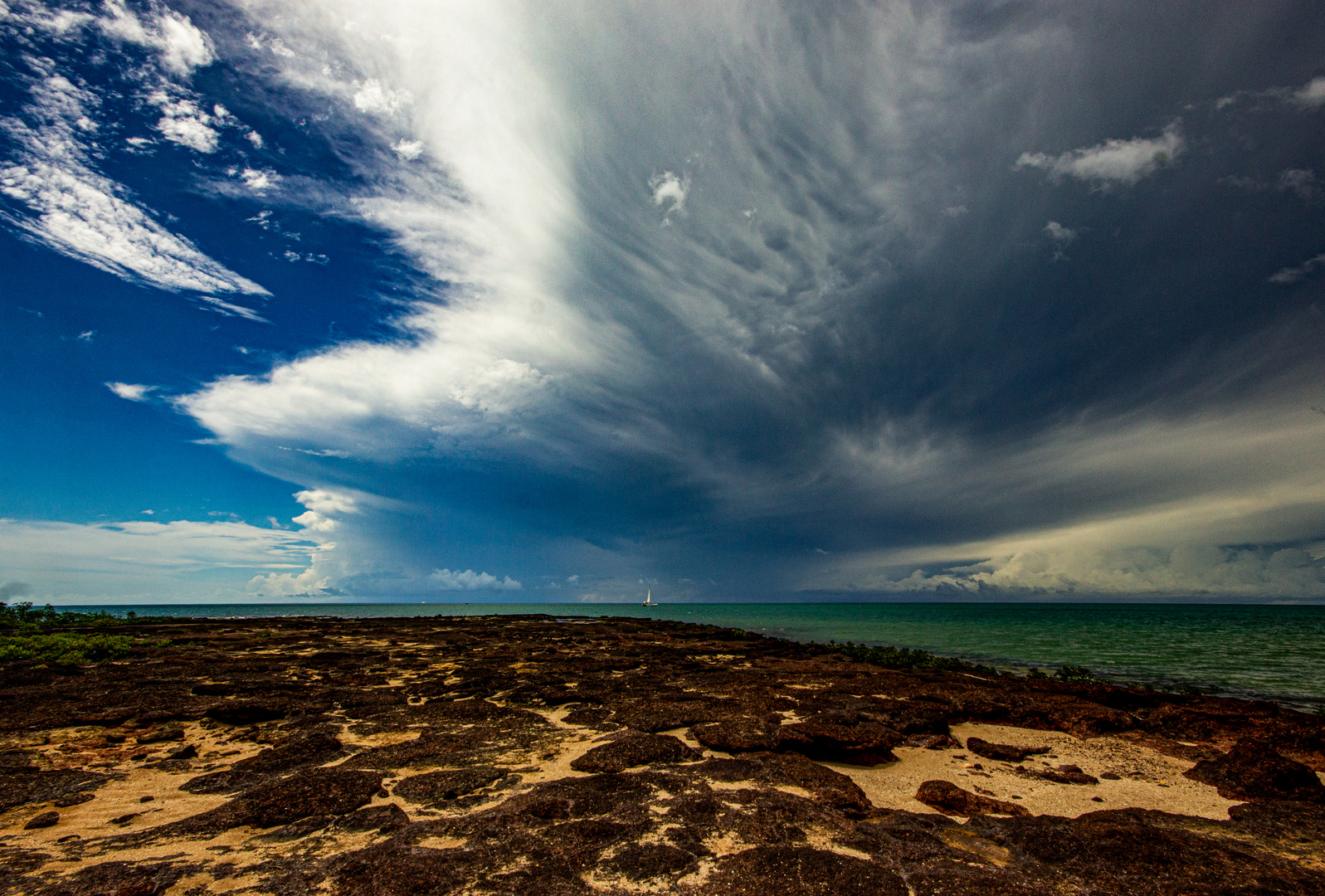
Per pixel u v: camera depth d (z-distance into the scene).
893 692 18.56
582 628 52.47
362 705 15.55
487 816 7.95
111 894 5.79
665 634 47.53
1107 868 6.86
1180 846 7.21
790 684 20.30
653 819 7.93
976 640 48.62
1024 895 6.00
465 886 6.07
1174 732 14.83
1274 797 9.84
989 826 8.22
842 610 163.88
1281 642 45.16
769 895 6.04
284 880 6.22
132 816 8.24
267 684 17.75
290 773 10.24
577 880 6.34
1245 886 6.41
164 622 50.47
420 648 32.44
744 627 66.94
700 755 11.58
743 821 7.88
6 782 9.32
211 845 7.18
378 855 6.68
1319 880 6.57
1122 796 10.12
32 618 42.97
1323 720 16.19
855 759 11.77
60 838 7.42
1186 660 33.69
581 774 10.27
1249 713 16.97
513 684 19.73
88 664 22.11
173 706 14.45
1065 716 15.43
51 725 12.77
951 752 12.80
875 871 6.52
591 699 17.20
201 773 10.40
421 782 9.45
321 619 63.94
